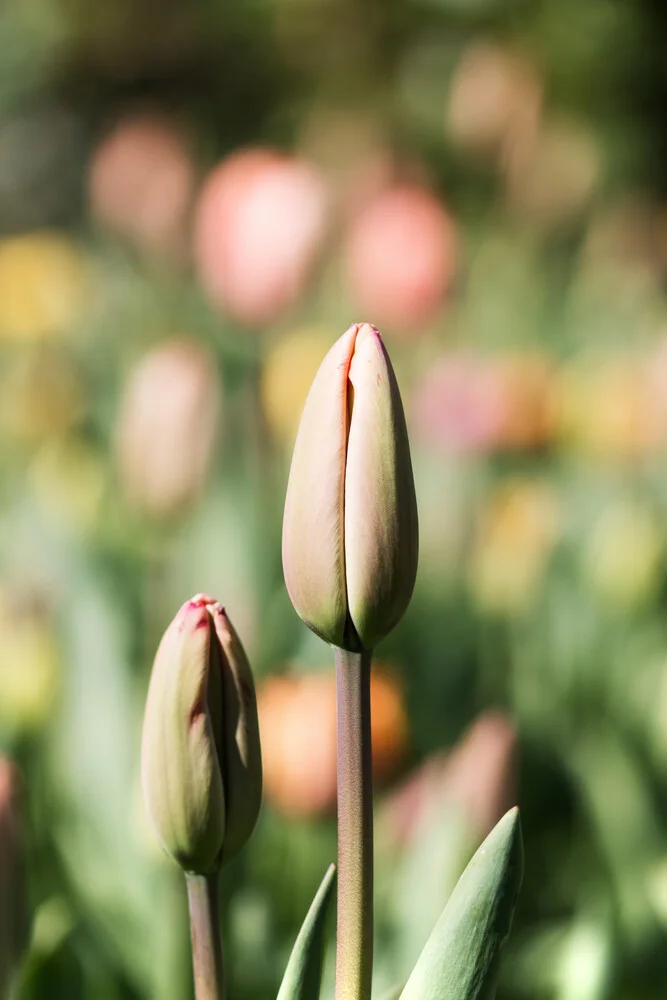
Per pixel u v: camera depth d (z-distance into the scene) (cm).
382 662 148
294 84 545
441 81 480
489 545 170
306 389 183
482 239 413
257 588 138
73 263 298
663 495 192
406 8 513
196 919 63
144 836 95
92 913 93
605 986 82
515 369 191
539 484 182
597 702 153
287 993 62
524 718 142
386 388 60
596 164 448
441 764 103
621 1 486
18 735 119
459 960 61
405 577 60
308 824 107
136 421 140
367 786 61
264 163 168
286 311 164
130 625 132
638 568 163
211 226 168
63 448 212
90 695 109
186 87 567
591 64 477
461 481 180
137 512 150
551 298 389
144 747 62
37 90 570
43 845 109
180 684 61
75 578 130
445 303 196
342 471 60
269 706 108
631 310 358
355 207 362
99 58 570
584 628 162
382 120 492
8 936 69
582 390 198
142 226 271
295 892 108
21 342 276
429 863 87
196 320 291
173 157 270
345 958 61
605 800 120
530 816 136
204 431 140
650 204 454
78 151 554
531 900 124
